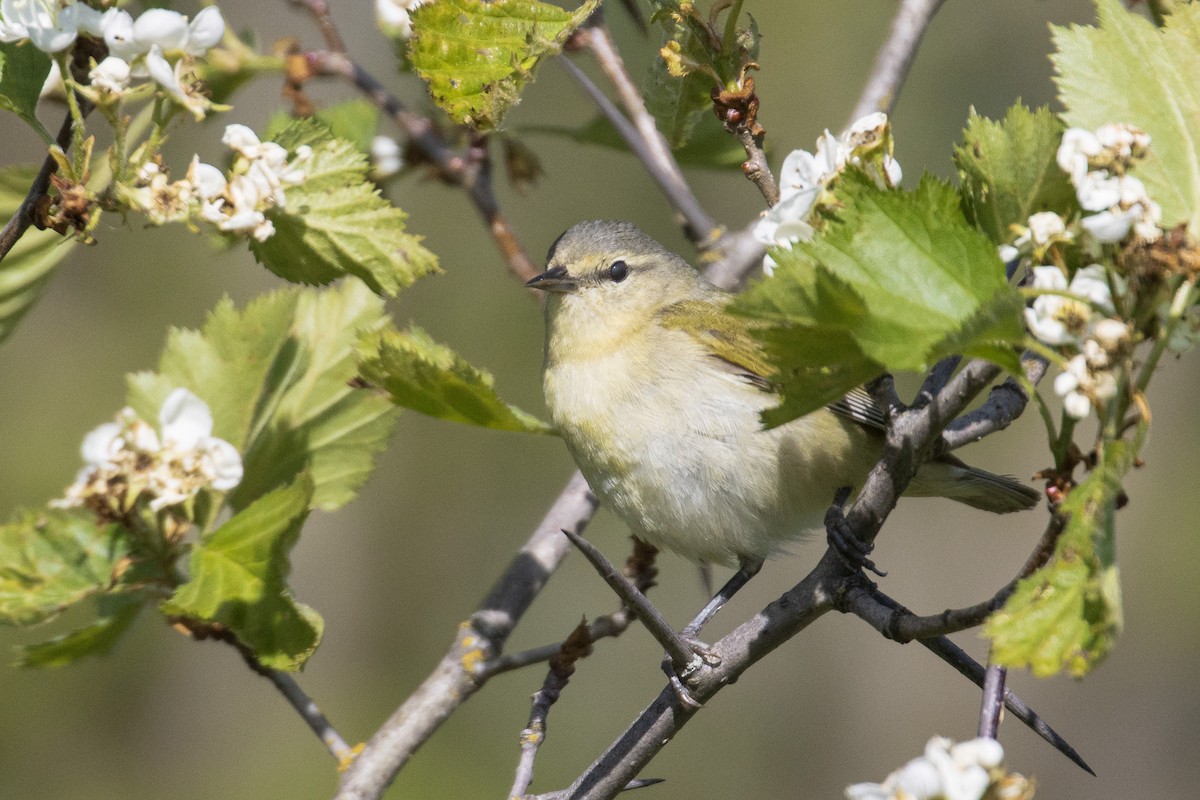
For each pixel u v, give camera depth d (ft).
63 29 19.75
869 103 32.73
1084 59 17.89
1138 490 73.00
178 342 25.91
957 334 14.76
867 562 20.67
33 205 20.45
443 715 26.25
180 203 20.40
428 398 24.99
